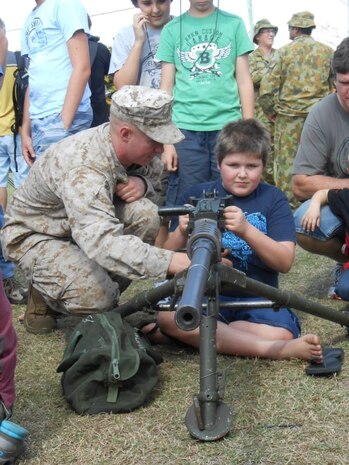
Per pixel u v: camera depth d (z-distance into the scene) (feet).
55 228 10.71
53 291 10.64
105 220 9.41
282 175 24.02
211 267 7.42
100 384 8.63
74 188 9.56
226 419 7.81
